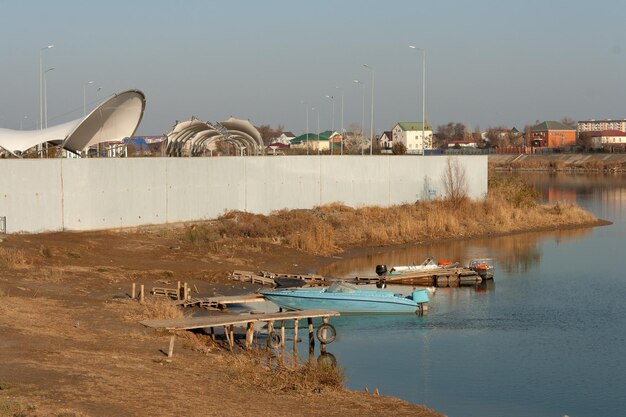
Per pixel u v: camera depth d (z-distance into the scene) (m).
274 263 49.28
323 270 48.97
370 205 70.75
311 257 52.72
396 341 33.00
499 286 45.34
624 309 39.25
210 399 20.56
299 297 37.28
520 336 34.00
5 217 45.88
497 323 36.28
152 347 26.05
